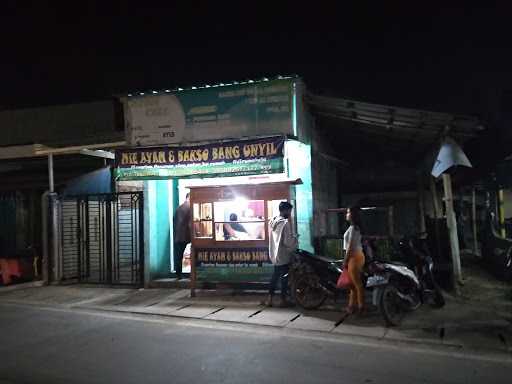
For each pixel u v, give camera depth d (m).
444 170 9.11
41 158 15.28
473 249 15.06
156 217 12.04
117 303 9.88
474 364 5.76
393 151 14.20
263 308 8.97
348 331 7.30
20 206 15.09
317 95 10.88
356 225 8.19
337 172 16.22
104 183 13.76
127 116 11.90
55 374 5.64
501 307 8.34
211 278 10.09
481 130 9.31
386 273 7.57
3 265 12.95
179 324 8.05
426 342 6.64
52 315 8.98
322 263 8.66
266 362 5.96
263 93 10.85
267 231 9.75
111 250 12.35
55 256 12.73
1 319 8.70
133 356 6.29
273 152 10.38
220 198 9.98
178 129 11.48
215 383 5.26
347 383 5.20
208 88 11.25
